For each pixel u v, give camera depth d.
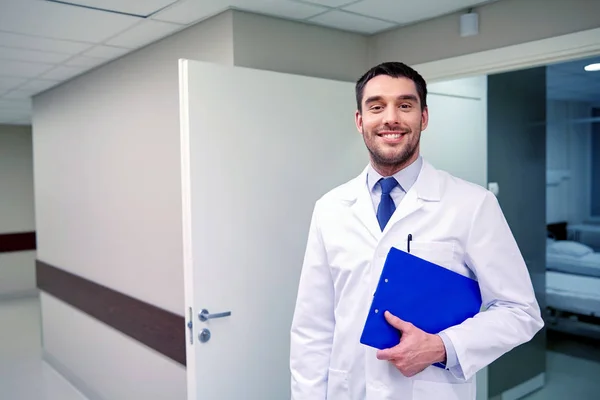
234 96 1.74
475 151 2.51
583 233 5.00
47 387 3.31
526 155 2.86
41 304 3.87
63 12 1.87
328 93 2.00
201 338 1.70
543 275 3.04
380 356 0.95
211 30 1.94
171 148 2.24
